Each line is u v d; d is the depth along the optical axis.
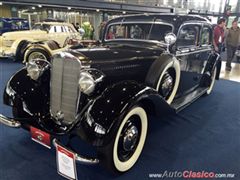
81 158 1.71
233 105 4.11
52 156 2.32
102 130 1.73
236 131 3.05
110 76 2.18
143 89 2.00
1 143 2.53
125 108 1.82
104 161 1.89
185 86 3.43
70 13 16.38
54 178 2.01
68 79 2.06
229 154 2.49
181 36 2.95
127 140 2.00
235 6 16.53
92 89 1.96
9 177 2.00
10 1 11.62
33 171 2.09
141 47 2.86
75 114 2.03
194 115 3.55
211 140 2.78
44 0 12.60
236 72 7.50
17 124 2.10
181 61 3.05
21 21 11.52
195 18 3.33
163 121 3.27
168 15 3.04
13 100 2.32
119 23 3.29
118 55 2.39
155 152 2.47
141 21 3.09
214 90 5.11
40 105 2.29
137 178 2.05
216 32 6.11
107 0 16.06
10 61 7.84
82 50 2.35
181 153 2.47
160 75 2.34
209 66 4.23
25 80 2.41
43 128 2.08
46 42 6.86
